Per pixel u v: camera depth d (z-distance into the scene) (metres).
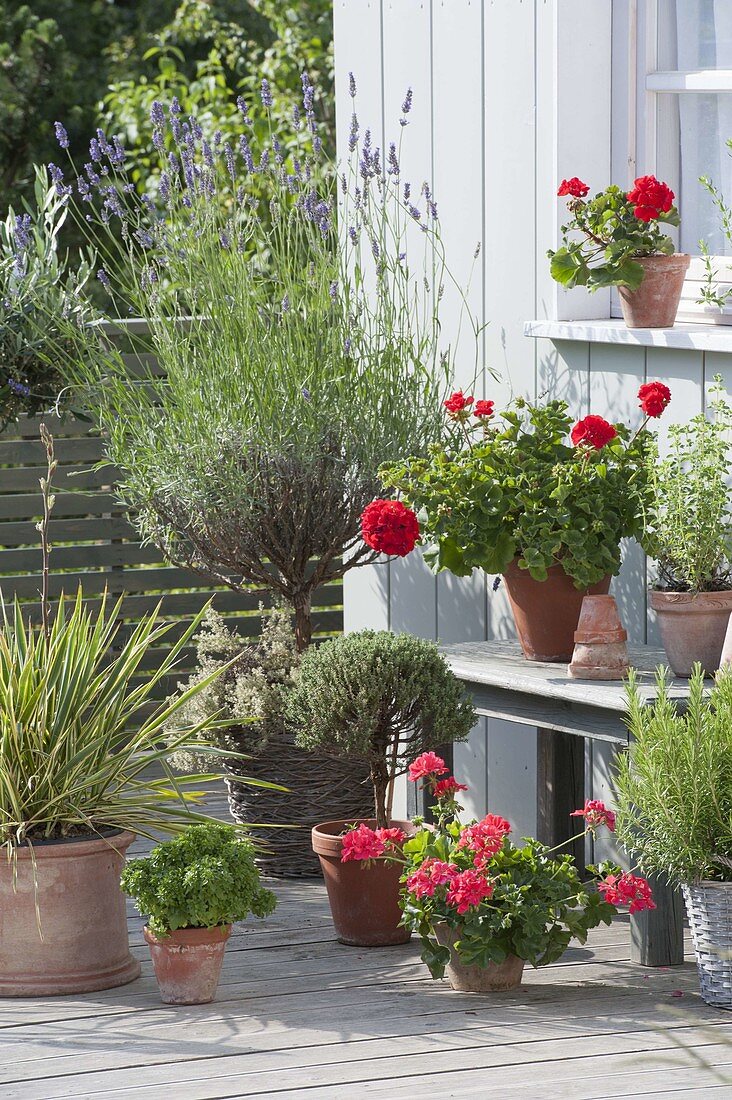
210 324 5.41
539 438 4.59
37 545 7.02
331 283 5.42
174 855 4.02
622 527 4.45
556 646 4.58
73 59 12.59
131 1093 3.40
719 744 3.74
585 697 4.11
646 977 4.11
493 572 4.47
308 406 5.22
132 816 4.31
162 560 7.10
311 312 5.37
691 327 4.72
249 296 5.36
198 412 5.22
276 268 5.59
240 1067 3.53
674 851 3.78
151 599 7.12
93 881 4.15
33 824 4.15
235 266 5.40
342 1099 3.32
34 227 5.84
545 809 4.96
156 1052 3.64
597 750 5.07
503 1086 3.38
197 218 5.48
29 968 4.12
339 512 5.41
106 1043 3.72
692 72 4.82
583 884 4.10
